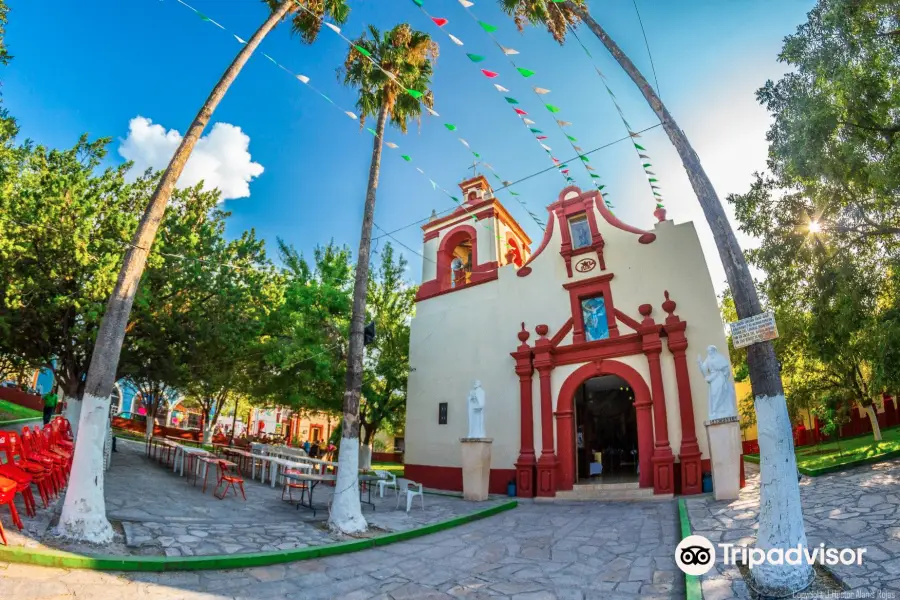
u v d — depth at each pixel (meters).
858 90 11.08
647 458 13.65
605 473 18.20
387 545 8.79
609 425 21.72
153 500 10.03
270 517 9.89
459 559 7.95
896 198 12.13
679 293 14.62
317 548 7.73
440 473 17.30
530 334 16.89
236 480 11.36
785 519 5.50
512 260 20.08
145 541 6.99
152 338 13.15
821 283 13.50
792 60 12.41
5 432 6.43
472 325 18.33
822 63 11.60
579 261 16.70
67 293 11.43
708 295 14.13
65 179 10.60
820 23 11.79
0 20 10.06
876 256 13.46
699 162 7.37
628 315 15.24
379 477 12.79
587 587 6.45
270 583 6.30
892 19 11.45
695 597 5.40
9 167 10.70
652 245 15.48
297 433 44.94
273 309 15.93
